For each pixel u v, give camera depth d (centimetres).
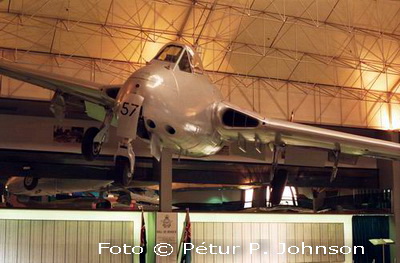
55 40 1908
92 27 1917
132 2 1889
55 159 2028
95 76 1991
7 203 1936
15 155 1988
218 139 1387
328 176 2405
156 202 2089
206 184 2206
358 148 1455
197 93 1275
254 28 2064
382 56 2294
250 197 2259
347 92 2370
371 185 2484
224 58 2123
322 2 2041
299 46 2172
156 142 1202
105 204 2023
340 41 2194
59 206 1988
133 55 2019
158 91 1159
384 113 2428
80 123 2091
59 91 1439
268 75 2225
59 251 1864
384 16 2167
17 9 1812
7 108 1970
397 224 2372
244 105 2186
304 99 2292
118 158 1102
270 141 1452
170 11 1947
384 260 2259
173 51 1299
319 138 1408
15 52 1878
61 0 1823
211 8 1947
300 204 2320
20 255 1816
